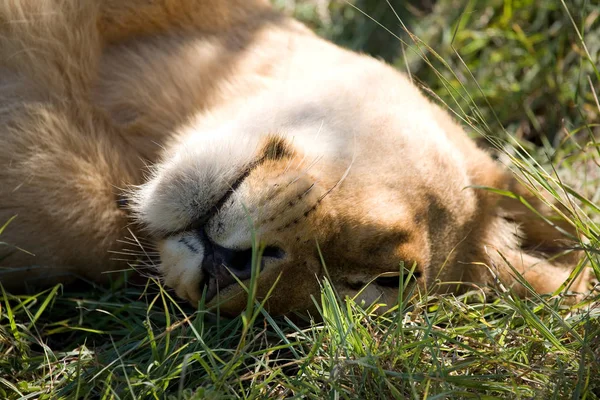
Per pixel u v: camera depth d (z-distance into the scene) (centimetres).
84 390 707
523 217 991
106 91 851
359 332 745
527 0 1356
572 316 837
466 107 1263
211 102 845
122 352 767
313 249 720
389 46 1359
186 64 862
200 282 716
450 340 748
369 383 715
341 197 736
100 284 838
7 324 787
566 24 1291
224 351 764
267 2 983
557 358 751
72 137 780
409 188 790
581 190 1130
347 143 774
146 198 739
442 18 1366
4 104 782
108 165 796
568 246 984
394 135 809
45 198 762
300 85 833
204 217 706
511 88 1304
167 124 843
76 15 826
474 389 723
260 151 712
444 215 841
